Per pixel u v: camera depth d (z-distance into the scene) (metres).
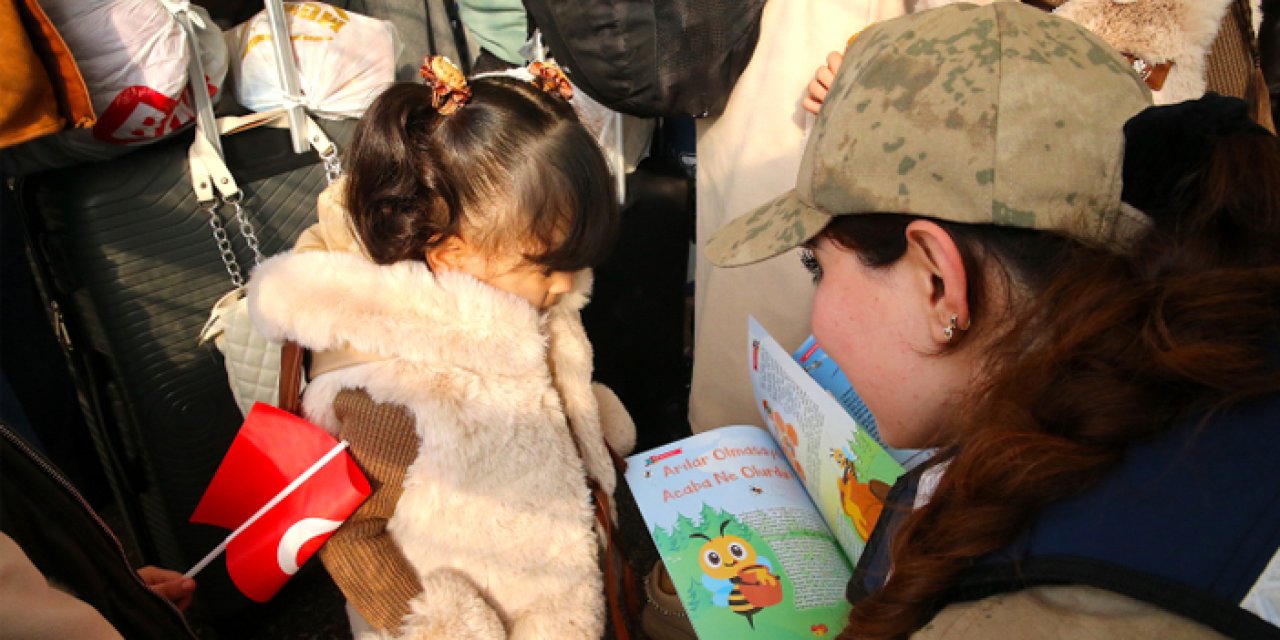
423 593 0.94
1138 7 1.16
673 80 1.42
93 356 1.30
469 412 0.93
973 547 0.50
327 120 1.42
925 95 0.61
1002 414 0.53
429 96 0.94
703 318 1.84
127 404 1.34
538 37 1.72
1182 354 0.47
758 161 1.57
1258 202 0.51
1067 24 0.64
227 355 1.19
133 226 1.25
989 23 0.62
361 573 0.92
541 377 1.03
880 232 0.65
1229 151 0.52
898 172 0.62
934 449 0.71
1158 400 0.49
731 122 1.61
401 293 0.93
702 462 1.13
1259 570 0.43
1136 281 0.53
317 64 1.36
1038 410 0.52
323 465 0.89
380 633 0.94
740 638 0.89
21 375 1.69
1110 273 0.54
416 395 0.90
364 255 0.99
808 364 1.21
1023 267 0.58
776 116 1.52
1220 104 0.55
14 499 0.66
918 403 0.69
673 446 1.17
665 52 1.39
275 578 0.93
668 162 2.06
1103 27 1.19
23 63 0.98
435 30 2.09
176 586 0.96
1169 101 1.20
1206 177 0.53
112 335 1.28
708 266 1.81
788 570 0.97
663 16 1.35
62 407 1.82
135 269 1.27
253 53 1.36
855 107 0.65
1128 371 0.50
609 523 1.17
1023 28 0.61
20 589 0.51
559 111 0.98
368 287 0.93
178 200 1.28
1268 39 1.63
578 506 1.06
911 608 0.54
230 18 1.69
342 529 0.93
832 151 0.67
